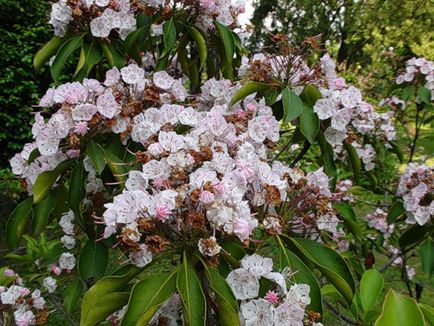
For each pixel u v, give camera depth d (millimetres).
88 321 297
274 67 464
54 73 458
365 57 3496
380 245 755
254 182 338
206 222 302
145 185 328
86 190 427
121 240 296
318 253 344
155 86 439
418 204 515
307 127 435
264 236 341
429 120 779
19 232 446
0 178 1105
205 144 355
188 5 483
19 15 1276
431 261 507
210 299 315
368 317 340
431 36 3000
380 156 735
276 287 310
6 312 510
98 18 456
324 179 370
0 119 1273
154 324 351
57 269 565
